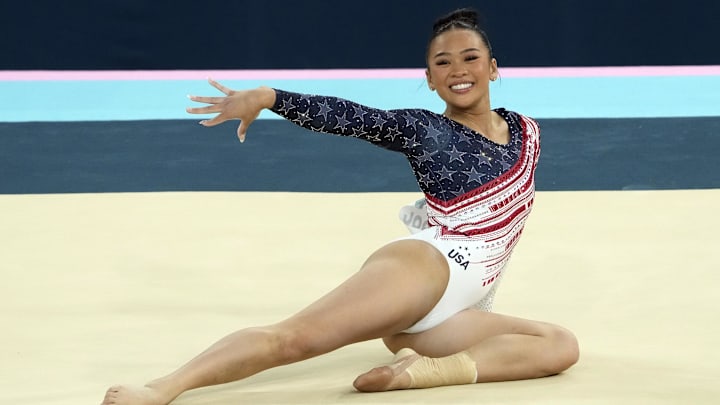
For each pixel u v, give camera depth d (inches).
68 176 1108.5
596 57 1797.5
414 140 546.6
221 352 494.3
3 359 580.4
